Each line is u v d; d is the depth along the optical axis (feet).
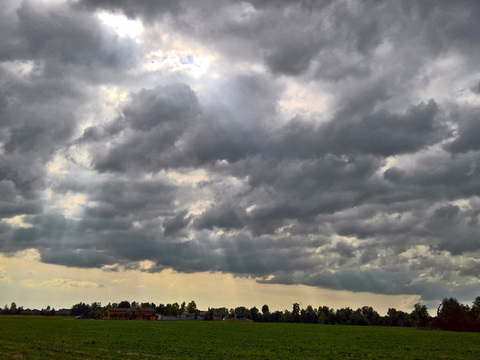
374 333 337.72
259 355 141.49
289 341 217.36
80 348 151.23
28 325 332.80
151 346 164.45
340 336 279.90
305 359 133.39
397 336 290.97
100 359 119.14
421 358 144.25
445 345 206.28
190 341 198.49
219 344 185.88
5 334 214.07
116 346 161.17
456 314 458.91
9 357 118.11
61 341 178.70
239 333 291.58
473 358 146.72
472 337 293.02
